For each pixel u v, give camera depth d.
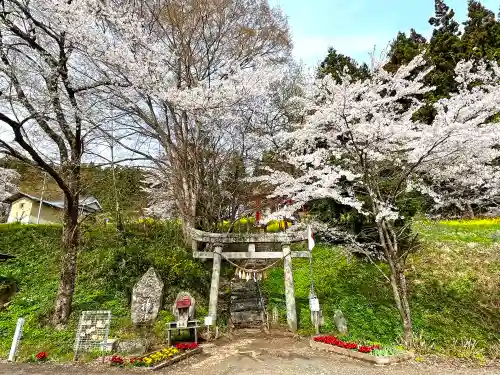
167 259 11.09
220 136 13.48
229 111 10.98
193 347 7.70
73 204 9.29
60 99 8.94
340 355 7.33
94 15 8.32
